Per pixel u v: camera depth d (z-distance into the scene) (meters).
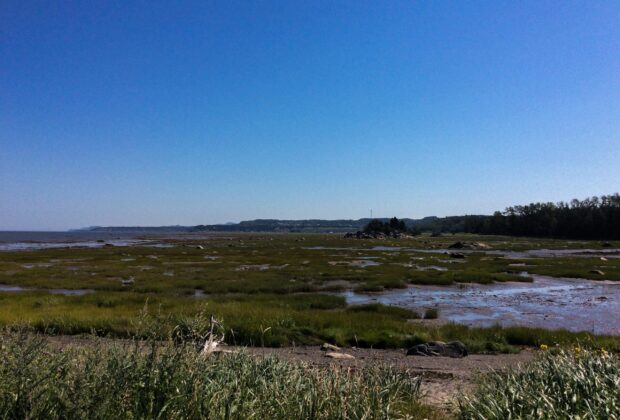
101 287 29.17
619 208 126.19
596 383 5.71
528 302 25.06
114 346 5.27
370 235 136.75
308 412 4.78
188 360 4.73
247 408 4.57
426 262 50.03
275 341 13.45
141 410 4.18
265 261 51.81
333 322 16.44
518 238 135.00
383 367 7.59
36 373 4.42
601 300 25.84
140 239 144.62
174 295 26.08
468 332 15.39
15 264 47.19
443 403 7.01
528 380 6.31
